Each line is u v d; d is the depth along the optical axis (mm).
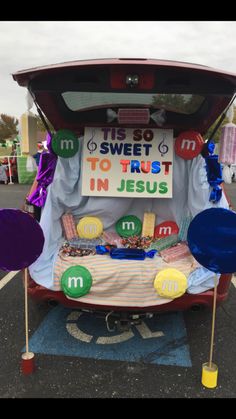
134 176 2543
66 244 2584
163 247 2562
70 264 2322
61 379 2111
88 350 2408
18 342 2494
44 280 2297
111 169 2547
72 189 2594
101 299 2250
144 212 2791
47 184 2520
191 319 2875
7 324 2744
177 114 2594
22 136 2459
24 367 2141
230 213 1919
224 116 2373
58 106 2500
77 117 2619
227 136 2357
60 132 2463
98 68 1957
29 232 2000
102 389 2037
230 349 2451
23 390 2020
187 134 2473
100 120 2609
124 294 2232
